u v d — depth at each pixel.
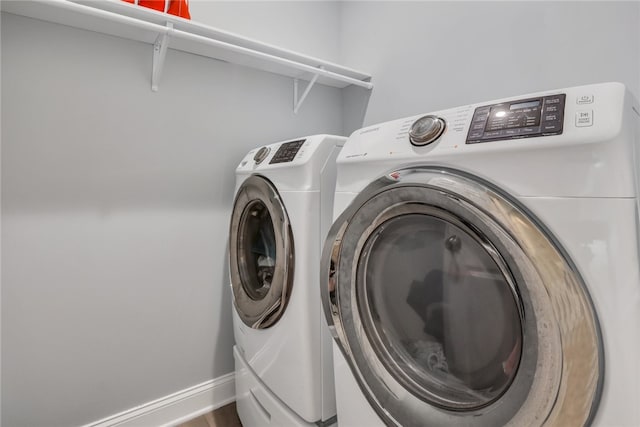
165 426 1.49
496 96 1.33
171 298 1.52
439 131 0.69
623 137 0.47
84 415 1.32
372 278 0.82
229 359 1.69
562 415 0.48
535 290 0.50
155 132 1.46
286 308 1.05
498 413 0.56
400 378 0.75
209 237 1.62
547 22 1.17
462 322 0.66
